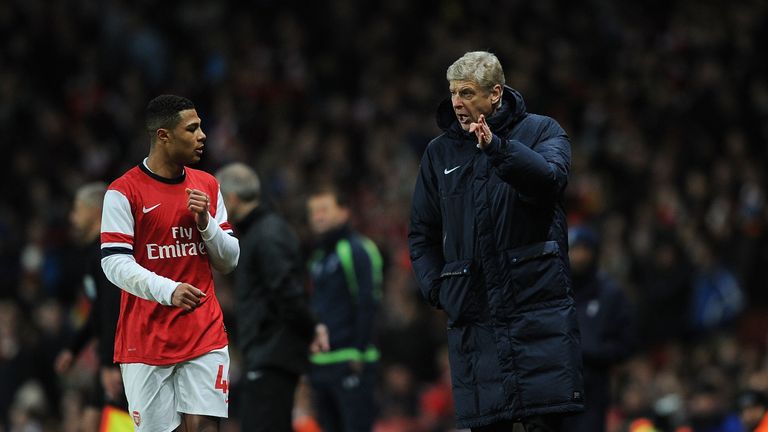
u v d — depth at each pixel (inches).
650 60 2940.5
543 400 845.2
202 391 877.2
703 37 2992.1
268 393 1154.0
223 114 2736.2
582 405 850.1
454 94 857.5
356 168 2625.5
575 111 2810.0
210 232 866.8
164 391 880.3
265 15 3085.6
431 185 901.8
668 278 2220.7
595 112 2790.4
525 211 856.9
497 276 858.1
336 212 1365.7
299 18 3078.2
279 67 2945.4
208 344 882.8
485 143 812.6
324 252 1366.9
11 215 2566.4
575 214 2407.7
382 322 2123.5
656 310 2206.0
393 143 2662.4
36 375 2090.3
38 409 1923.0
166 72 2935.5
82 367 2036.2
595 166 2613.2
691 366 2026.3
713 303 2183.8
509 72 2878.9
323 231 1366.9
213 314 892.0
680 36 3016.7
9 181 2615.7
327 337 1295.5
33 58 2866.6
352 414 1344.7
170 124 869.8
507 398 851.4
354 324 1354.6
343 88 2933.1
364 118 2790.4
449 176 880.3
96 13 2967.5
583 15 3100.4
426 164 903.7
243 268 1163.3
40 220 2486.5
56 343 2092.8
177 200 880.3
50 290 2362.2
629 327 1296.8
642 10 3139.8
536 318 852.6
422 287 906.7
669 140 2669.8
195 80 2886.3
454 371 879.1
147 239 871.7
